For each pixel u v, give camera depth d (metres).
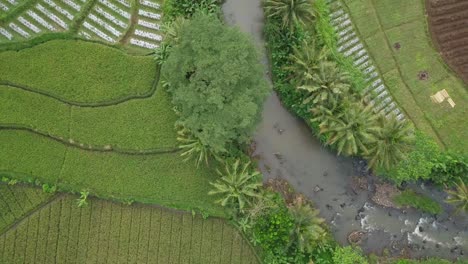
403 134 25.06
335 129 25.16
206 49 23.03
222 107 22.92
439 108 28.42
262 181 28.48
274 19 28.19
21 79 27.05
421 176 27.64
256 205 26.02
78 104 27.34
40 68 27.19
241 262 27.47
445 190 27.91
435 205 28.45
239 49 22.95
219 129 23.20
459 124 28.31
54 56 27.34
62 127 27.12
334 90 24.95
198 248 27.50
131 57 27.67
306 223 26.03
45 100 27.12
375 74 28.48
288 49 28.03
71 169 27.11
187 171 27.52
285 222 25.80
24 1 27.64
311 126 28.30
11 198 27.05
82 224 27.23
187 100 23.28
